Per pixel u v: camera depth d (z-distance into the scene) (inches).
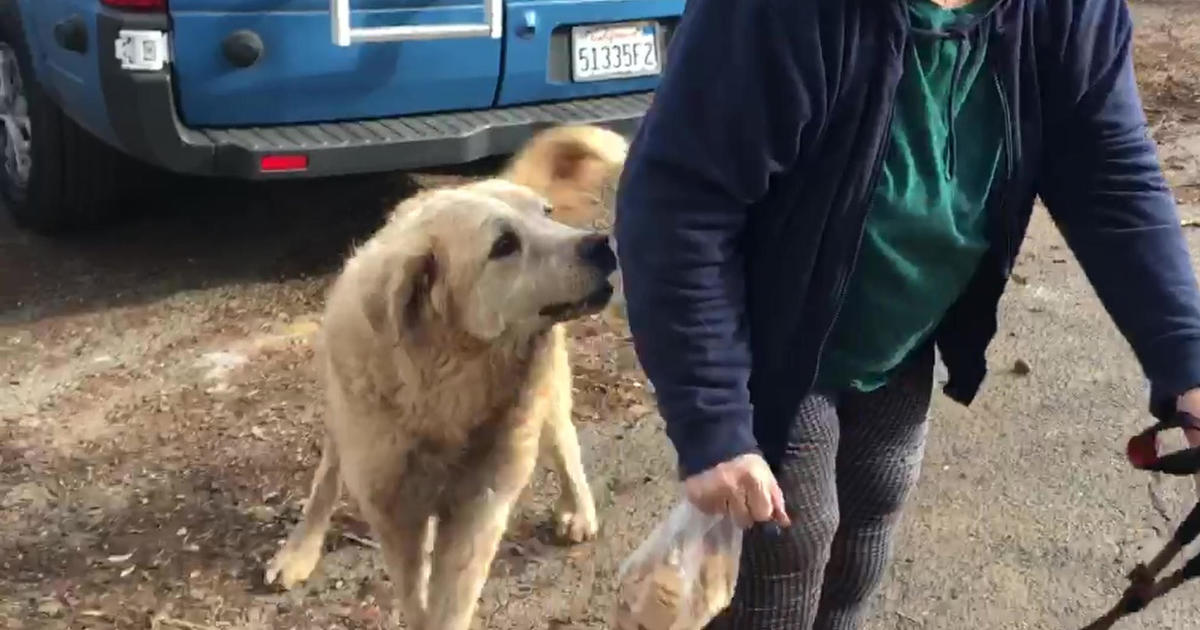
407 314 102.3
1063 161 74.4
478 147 185.6
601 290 104.2
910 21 66.1
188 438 150.7
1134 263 72.6
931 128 68.9
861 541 89.1
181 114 172.4
